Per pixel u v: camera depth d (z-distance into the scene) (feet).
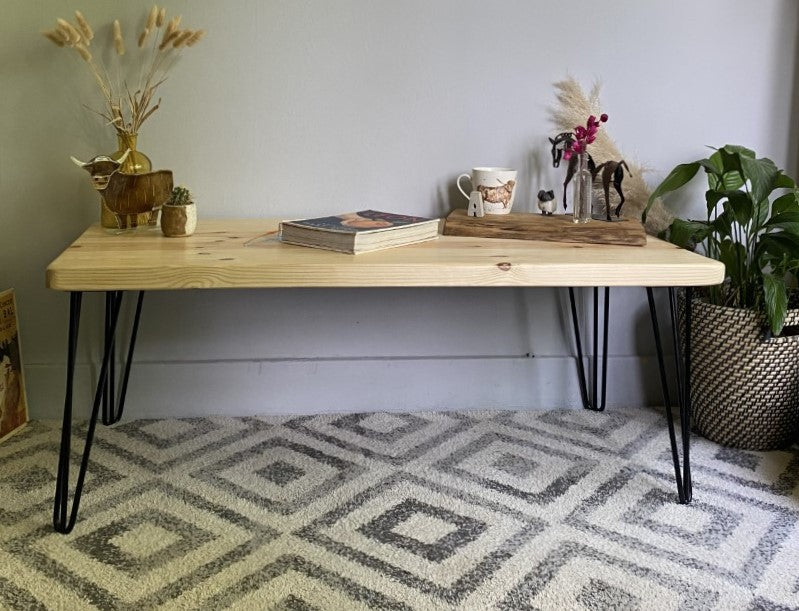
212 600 4.93
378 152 7.59
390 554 5.47
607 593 5.06
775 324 6.53
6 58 7.10
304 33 7.30
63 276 5.26
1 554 5.41
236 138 7.45
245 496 6.24
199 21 7.21
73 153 7.32
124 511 5.98
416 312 7.95
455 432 7.53
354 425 7.69
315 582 5.13
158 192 6.54
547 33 7.48
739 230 8.02
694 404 7.47
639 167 7.77
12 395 7.35
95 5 7.08
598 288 8.02
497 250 6.09
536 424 7.73
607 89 7.63
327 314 7.88
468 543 5.61
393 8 7.33
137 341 7.75
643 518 5.98
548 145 7.68
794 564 5.38
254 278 5.44
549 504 6.17
